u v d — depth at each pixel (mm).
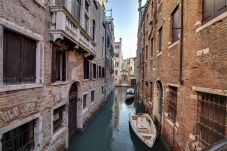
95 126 13688
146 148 9133
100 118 16031
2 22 3924
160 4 10898
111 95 32250
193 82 5828
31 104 5180
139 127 10812
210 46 4824
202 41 5258
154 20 12695
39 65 5684
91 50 11742
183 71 6715
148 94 15266
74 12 9250
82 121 11000
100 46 18594
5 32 4324
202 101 5492
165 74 9336
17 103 4523
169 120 8547
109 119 15945
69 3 8117
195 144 5559
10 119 4262
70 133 9633
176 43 7559
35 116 5410
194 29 5809
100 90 18922
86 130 12133
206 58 5023
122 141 10672
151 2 14562
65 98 8117
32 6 5164
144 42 18547
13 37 4609
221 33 4352
